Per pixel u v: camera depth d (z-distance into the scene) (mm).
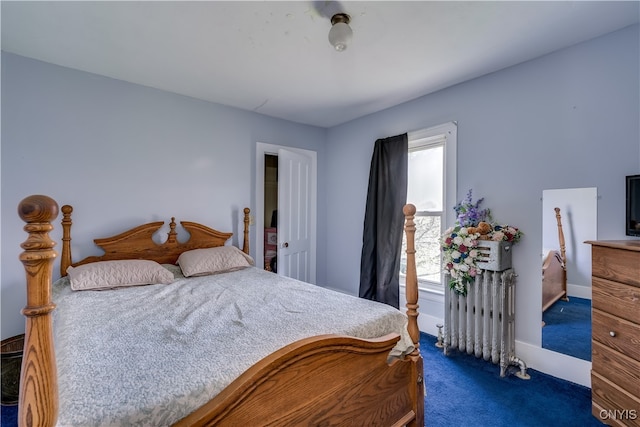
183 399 896
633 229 1763
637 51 1789
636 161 1796
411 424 1438
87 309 1660
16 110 2139
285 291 2016
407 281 1506
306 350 1024
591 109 1956
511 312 2232
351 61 2242
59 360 1091
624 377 1509
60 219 2303
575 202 2020
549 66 2133
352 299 1824
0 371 1795
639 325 1438
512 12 1677
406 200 3000
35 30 1853
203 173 3016
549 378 2102
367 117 3479
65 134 2326
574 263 2025
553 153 2121
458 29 1838
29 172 2186
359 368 1205
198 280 2355
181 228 2881
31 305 665
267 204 3992
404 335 1576
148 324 1428
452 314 2430
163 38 1946
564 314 2076
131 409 830
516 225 2305
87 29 1848
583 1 1584
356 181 3621
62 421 771
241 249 3266
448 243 2439
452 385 2039
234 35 1911
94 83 2447
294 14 1699
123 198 2578
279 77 2512
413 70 2385
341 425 1139
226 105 3158
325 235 4012
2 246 2080
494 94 2418
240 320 1468
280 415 963
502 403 1850
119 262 2285
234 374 1014
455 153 2666
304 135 3803
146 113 2689
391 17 1718
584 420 1688
